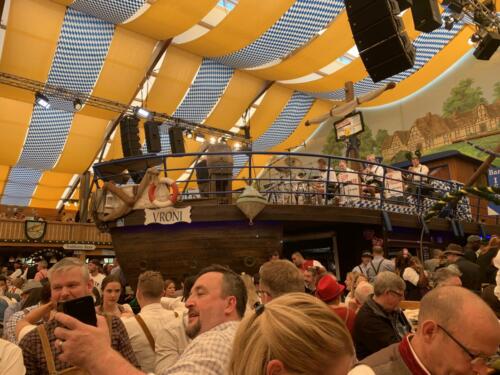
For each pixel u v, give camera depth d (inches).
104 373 44.9
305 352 36.8
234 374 40.2
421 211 389.7
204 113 759.1
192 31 594.9
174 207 291.7
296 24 565.9
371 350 120.4
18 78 596.4
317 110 855.7
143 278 124.6
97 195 312.5
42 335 88.6
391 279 123.6
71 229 671.8
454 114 741.9
